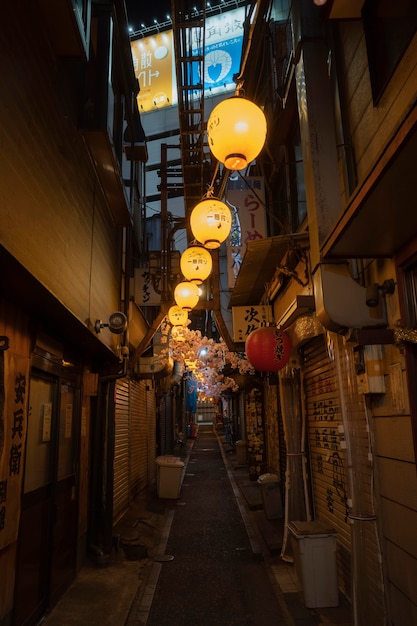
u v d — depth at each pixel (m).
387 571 4.78
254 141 4.72
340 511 6.69
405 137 2.78
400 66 4.27
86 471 8.27
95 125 6.59
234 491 15.62
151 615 6.20
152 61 37.19
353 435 5.29
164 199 12.45
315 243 5.29
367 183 3.41
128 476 12.27
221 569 7.96
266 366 7.59
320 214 5.30
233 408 33.38
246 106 4.74
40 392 6.00
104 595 6.66
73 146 6.26
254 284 10.05
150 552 8.98
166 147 13.06
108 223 9.24
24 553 5.23
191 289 9.47
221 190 8.44
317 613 5.99
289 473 8.37
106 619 5.88
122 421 11.59
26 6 4.35
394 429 4.63
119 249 10.78
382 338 4.54
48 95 5.09
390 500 4.73
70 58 5.50
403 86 4.23
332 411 7.00
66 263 5.92
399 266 4.50
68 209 6.00
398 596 4.54
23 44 4.29
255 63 10.02
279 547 8.59
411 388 4.24
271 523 10.50
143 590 7.05
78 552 7.60
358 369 5.06
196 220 6.77
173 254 11.41
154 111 35.69
